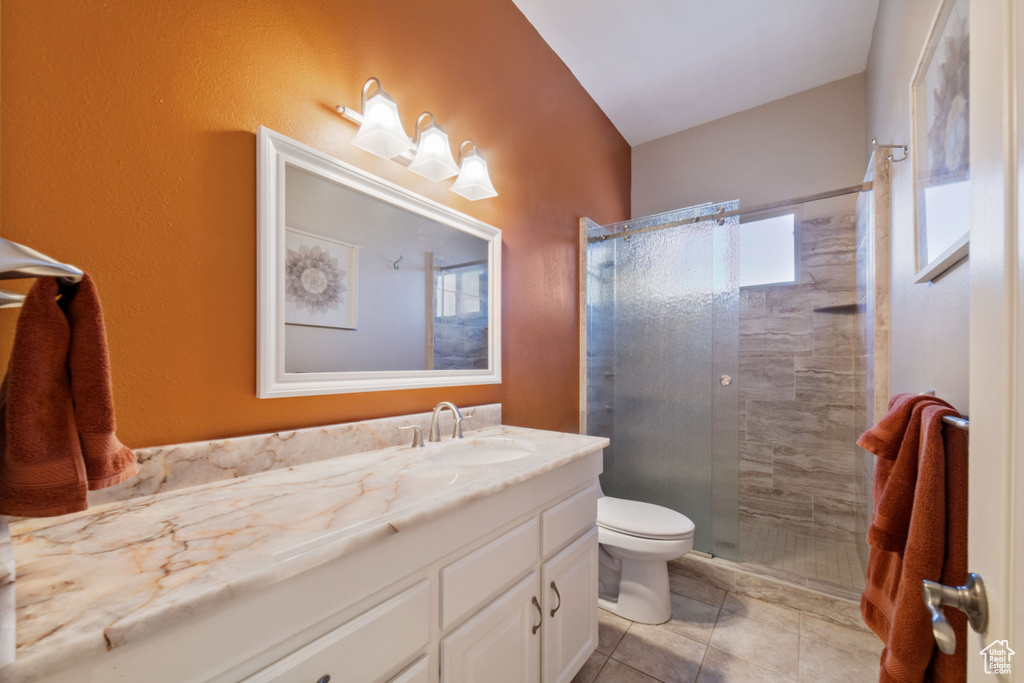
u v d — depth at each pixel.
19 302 0.55
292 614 0.60
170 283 0.89
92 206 0.79
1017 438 0.39
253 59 1.03
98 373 0.52
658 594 1.75
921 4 1.27
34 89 0.73
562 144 2.29
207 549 0.61
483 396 1.73
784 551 2.22
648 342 2.36
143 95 0.85
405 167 1.42
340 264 1.21
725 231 2.17
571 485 1.29
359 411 1.26
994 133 0.45
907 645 0.77
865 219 2.04
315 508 0.77
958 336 0.98
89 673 0.44
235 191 0.99
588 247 2.44
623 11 1.98
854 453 2.35
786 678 1.44
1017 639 0.39
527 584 1.08
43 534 0.65
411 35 1.45
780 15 1.99
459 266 1.61
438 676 0.83
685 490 2.22
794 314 2.53
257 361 1.02
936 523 0.77
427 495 0.84
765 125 2.67
